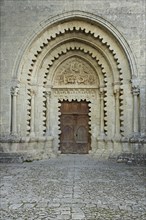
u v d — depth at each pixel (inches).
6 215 286.8
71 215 287.0
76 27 773.3
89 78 852.0
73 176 506.6
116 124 777.6
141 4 741.9
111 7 746.2
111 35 757.3
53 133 844.0
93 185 429.4
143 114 721.0
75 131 859.4
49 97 837.8
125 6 744.3
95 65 834.8
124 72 757.3
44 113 823.7
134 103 732.0
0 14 757.3
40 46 773.9
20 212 296.8
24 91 762.8
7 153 710.5
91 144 837.8
